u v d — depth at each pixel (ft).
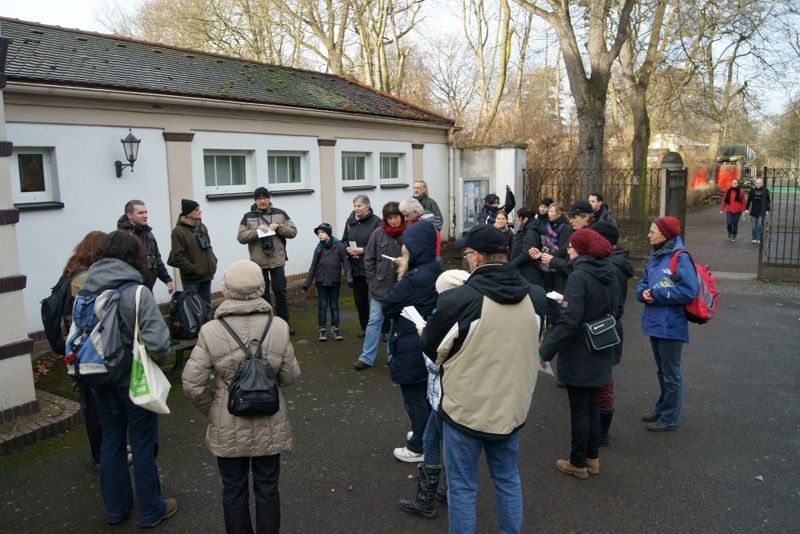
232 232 31.71
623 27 48.37
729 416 16.98
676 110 84.99
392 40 71.51
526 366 9.87
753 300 32.35
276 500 10.11
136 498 12.76
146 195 27.27
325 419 16.78
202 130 29.76
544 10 49.34
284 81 40.45
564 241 23.08
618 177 44.88
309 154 36.78
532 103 120.16
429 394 11.90
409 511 12.12
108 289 10.95
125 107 26.07
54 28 31.94
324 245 23.97
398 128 44.70
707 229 68.95
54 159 23.70
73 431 15.83
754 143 171.22
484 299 9.56
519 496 10.11
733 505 12.33
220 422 9.72
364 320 24.59
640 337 25.43
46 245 23.32
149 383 10.57
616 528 11.55
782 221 75.72
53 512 12.11
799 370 20.95
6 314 15.16
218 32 75.72
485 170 50.26
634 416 17.04
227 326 9.80
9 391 15.34
